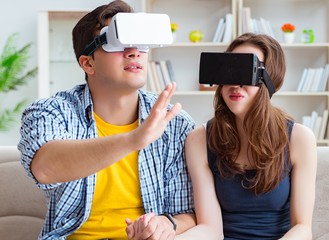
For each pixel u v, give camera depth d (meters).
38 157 1.61
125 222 1.89
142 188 1.89
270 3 5.57
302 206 1.91
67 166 1.55
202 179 1.97
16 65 5.34
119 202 1.89
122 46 1.76
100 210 1.88
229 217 1.97
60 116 1.83
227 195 1.95
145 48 1.81
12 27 5.66
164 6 5.63
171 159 1.98
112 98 1.89
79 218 1.87
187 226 1.94
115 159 1.50
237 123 1.97
